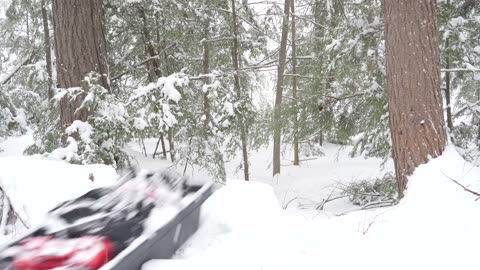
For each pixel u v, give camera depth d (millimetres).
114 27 10984
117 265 2955
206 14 12906
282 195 13016
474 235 4082
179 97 8250
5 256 3074
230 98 10062
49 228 3533
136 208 3877
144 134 8500
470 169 5516
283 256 3799
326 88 10414
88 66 8031
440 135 5945
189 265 3410
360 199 10422
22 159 6074
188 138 11906
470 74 9359
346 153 18297
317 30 14875
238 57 14781
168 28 12023
